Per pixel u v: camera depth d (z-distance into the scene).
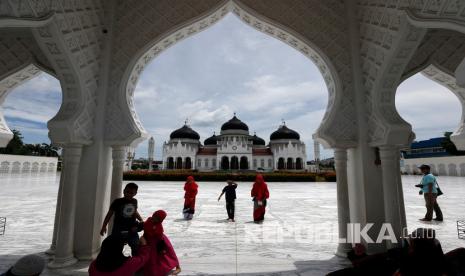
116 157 3.08
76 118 2.66
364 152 2.95
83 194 2.90
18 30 3.07
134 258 2.00
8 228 4.36
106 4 3.22
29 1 2.03
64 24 2.46
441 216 5.03
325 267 2.66
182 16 3.23
